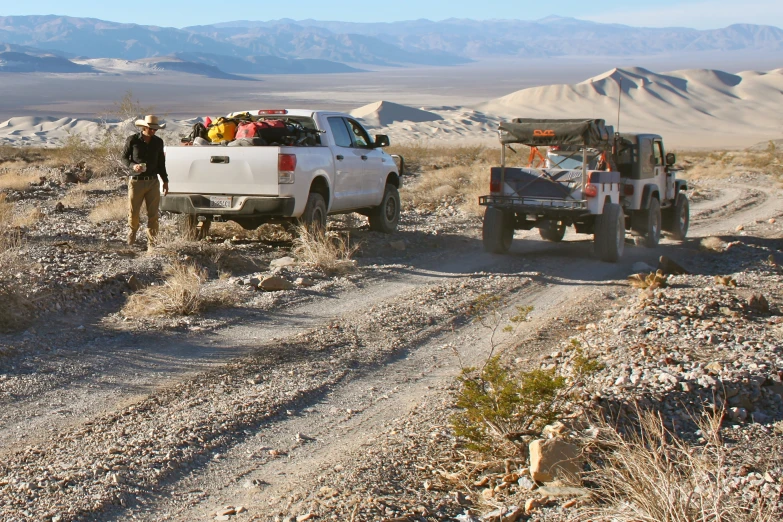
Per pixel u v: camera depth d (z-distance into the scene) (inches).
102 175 910.4
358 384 258.5
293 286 394.3
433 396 243.3
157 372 262.4
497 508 165.3
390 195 581.0
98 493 173.2
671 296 386.3
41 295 328.5
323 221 493.4
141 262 405.7
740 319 339.9
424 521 159.9
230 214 462.9
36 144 4392.2
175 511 169.2
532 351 298.4
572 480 172.7
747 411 222.8
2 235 432.1
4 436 205.8
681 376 246.1
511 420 201.3
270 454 200.1
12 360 265.4
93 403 232.1
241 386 250.2
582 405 216.8
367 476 182.4
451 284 418.3
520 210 507.2
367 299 378.3
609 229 497.0
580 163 530.6
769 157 1556.3
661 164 597.6
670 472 156.5
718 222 751.1
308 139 502.0
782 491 162.6
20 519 160.6
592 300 390.6
